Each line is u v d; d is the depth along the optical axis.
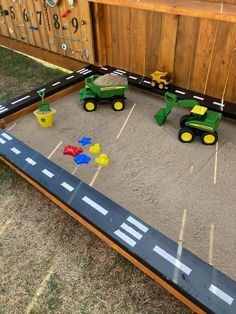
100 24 2.17
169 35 1.90
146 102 2.04
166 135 1.72
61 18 2.35
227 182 1.39
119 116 1.90
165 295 1.03
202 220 1.22
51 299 1.03
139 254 0.99
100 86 1.88
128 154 1.58
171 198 1.32
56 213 1.33
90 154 1.58
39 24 2.59
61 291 1.05
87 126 1.81
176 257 0.97
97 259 1.15
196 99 1.90
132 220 1.10
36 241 1.22
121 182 1.41
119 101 1.92
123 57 2.26
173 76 2.05
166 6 1.50
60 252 1.17
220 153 1.57
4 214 1.33
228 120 1.81
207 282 0.90
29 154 1.46
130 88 2.21
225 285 0.89
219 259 1.08
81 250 1.18
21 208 1.36
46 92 2.01
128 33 2.10
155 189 1.37
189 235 1.16
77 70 2.37
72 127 1.81
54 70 2.64
